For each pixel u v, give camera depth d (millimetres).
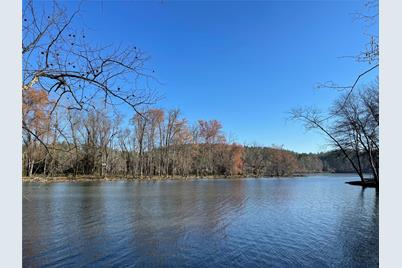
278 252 11438
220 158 83125
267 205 23344
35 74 4164
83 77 4328
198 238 13266
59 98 4645
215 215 18734
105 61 4348
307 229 15047
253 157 95000
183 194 31141
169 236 13516
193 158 78312
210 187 41969
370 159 38531
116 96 4461
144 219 17203
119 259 10641
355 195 30984
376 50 4297
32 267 9898
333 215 18938
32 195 28188
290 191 36125
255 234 14008
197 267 9984
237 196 29734
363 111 32875
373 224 16219
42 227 15055
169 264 10211
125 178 57188
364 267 10039
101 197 27219
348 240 13023
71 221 16469
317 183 53844
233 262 10422
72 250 11492
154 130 66375
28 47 4008
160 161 69438
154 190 35406
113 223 16078
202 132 80750
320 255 11172
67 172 49250
